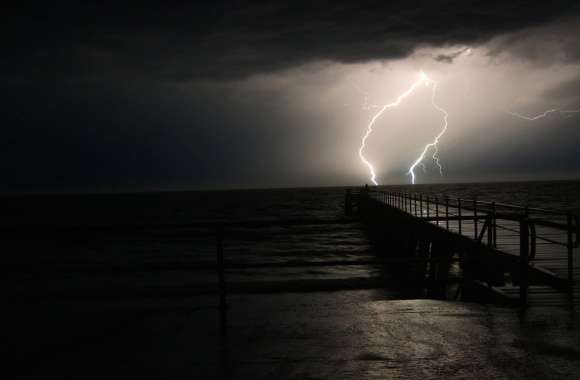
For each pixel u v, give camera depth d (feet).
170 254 107.34
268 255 101.14
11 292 18.98
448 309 18.25
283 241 131.23
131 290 19.11
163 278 67.82
